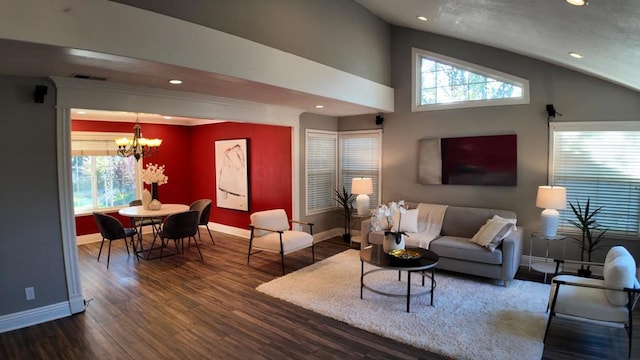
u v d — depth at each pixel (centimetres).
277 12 396
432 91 591
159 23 285
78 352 297
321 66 456
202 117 462
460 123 559
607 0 195
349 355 288
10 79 325
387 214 415
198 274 484
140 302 394
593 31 262
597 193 469
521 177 512
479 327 327
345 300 390
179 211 586
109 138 698
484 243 436
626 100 441
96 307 382
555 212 446
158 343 309
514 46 458
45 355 294
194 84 380
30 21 224
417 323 336
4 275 329
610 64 342
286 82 404
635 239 451
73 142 657
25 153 336
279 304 385
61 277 360
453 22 449
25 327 339
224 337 318
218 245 641
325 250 602
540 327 327
